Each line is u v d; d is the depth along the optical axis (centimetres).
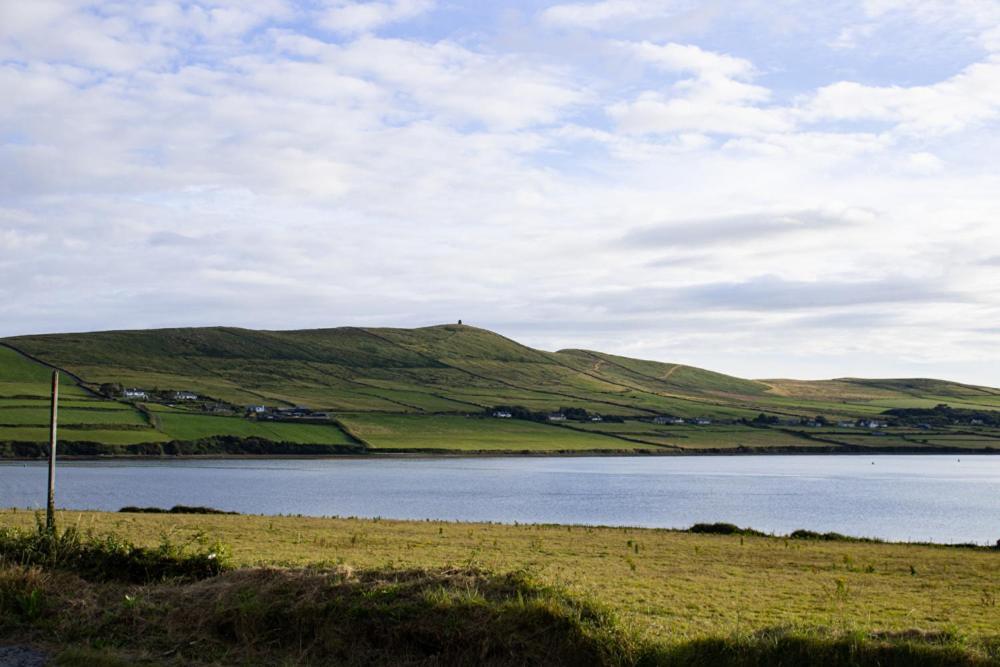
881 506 10656
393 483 13925
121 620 1744
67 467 16100
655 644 1683
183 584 1991
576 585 2870
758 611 2530
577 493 12300
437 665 1595
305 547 3862
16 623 1730
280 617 1719
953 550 4856
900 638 1714
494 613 1672
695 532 5694
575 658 1611
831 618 2397
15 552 2048
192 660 1600
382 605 1706
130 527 4497
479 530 5209
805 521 8844
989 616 2564
